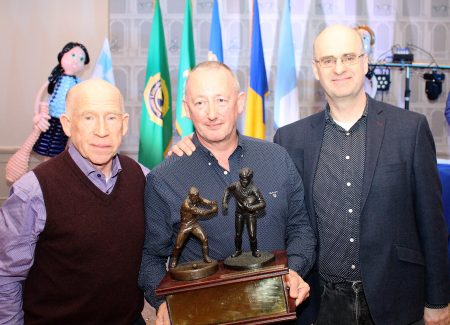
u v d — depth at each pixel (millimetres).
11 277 1451
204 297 1225
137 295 1555
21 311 1506
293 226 1679
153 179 1553
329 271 1707
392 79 4219
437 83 4109
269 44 4180
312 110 4223
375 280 1609
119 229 1491
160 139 3594
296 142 1800
